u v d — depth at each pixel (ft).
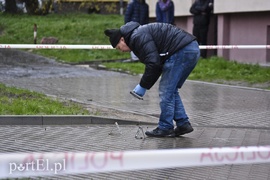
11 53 97.71
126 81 72.13
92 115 45.32
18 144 37.65
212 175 31.14
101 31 117.91
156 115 49.24
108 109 50.06
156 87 66.85
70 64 91.61
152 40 37.68
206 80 74.74
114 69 83.56
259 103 57.21
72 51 101.91
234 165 32.96
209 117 49.26
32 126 43.52
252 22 91.86
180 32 38.65
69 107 49.06
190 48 38.37
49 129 42.47
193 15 97.60
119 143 38.52
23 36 113.60
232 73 80.07
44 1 137.08
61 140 39.09
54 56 98.12
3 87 56.90
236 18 94.27
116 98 58.13
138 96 37.60
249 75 78.79
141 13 89.40
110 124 44.86
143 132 40.60
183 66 38.58
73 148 36.91
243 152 19.79
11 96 52.70
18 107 46.01
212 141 39.83
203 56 95.20
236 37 94.38
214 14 97.35
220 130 43.93
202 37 95.35
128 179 30.04
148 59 37.06
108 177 30.30
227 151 19.63
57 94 59.21
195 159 19.30
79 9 151.74
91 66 88.69
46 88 63.72
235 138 41.04
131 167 18.83
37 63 89.51
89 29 118.73
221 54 95.50
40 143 38.09
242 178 30.71
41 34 115.03
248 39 92.58
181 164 19.26
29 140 38.86
